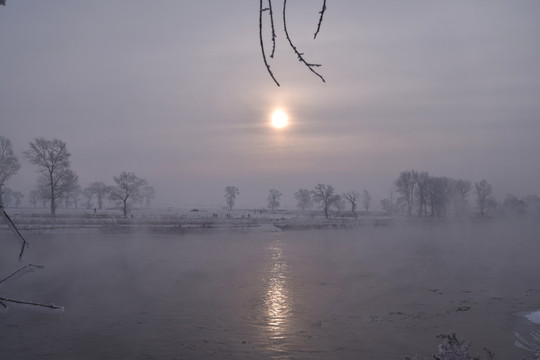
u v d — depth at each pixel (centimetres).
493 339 1945
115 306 2475
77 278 3212
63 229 5922
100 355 1775
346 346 1875
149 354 1795
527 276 3447
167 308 2450
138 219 7950
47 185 7500
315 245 5669
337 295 2788
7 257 3906
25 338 1947
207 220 8494
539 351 1792
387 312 2395
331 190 12281
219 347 1880
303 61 269
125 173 9094
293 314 2359
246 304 2552
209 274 3466
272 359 1752
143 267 3747
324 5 260
